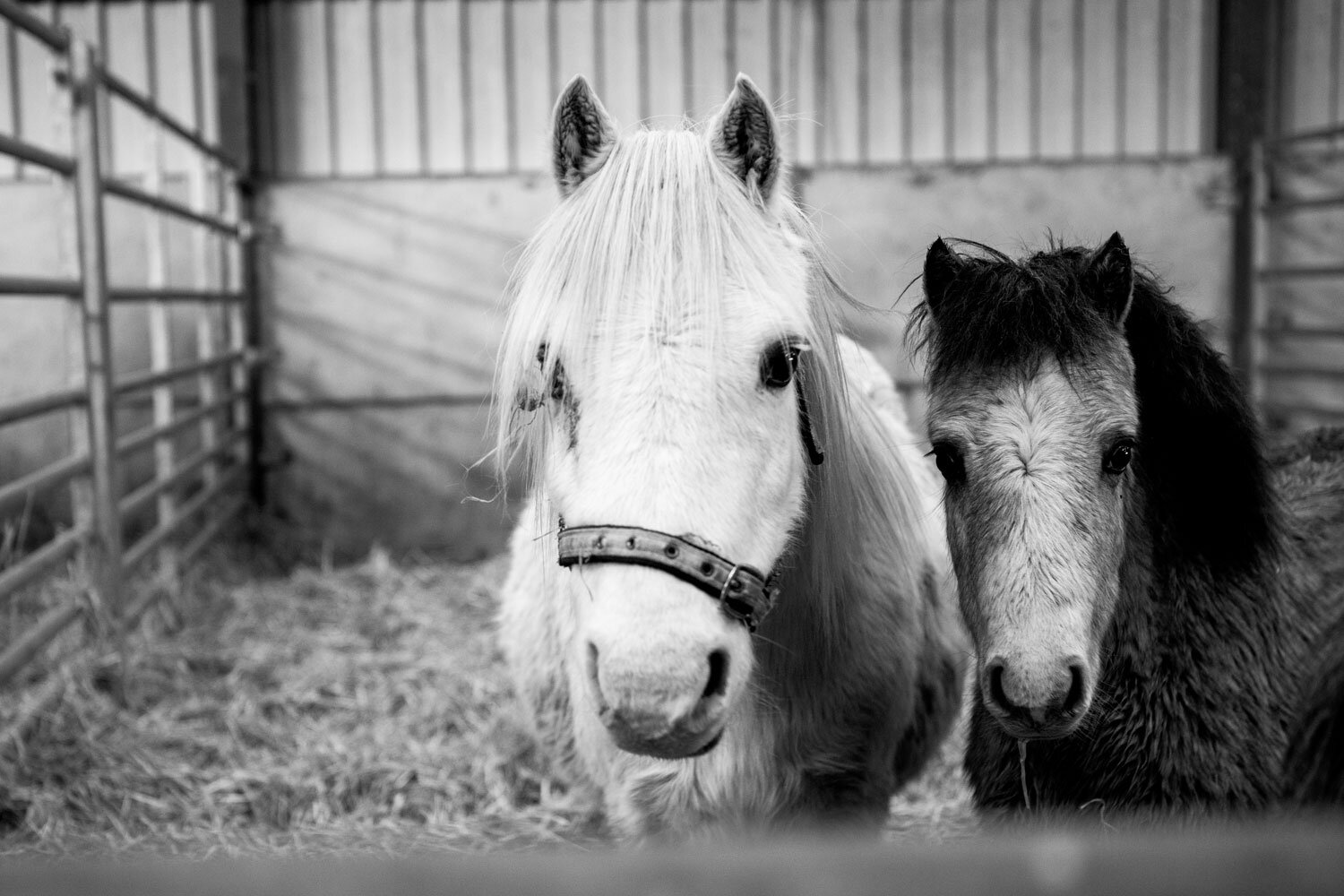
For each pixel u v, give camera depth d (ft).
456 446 19.02
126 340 18.57
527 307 4.80
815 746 5.78
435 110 19.03
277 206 18.70
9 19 9.27
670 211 4.50
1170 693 5.29
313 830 8.06
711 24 18.89
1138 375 5.54
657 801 5.56
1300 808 3.84
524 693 7.42
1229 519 5.40
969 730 6.05
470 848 7.61
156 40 18.80
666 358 4.27
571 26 18.88
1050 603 4.55
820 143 19.13
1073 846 1.70
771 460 4.55
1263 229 18.65
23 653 8.79
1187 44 18.97
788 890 1.66
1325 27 18.89
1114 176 18.78
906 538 6.40
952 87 19.06
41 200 18.60
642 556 4.07
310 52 18.89
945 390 5.10
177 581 13.70
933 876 1.67
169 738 9.54
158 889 1.64
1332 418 17.99
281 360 18.94
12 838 7.66
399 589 15.26
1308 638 5.75
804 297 4.83
